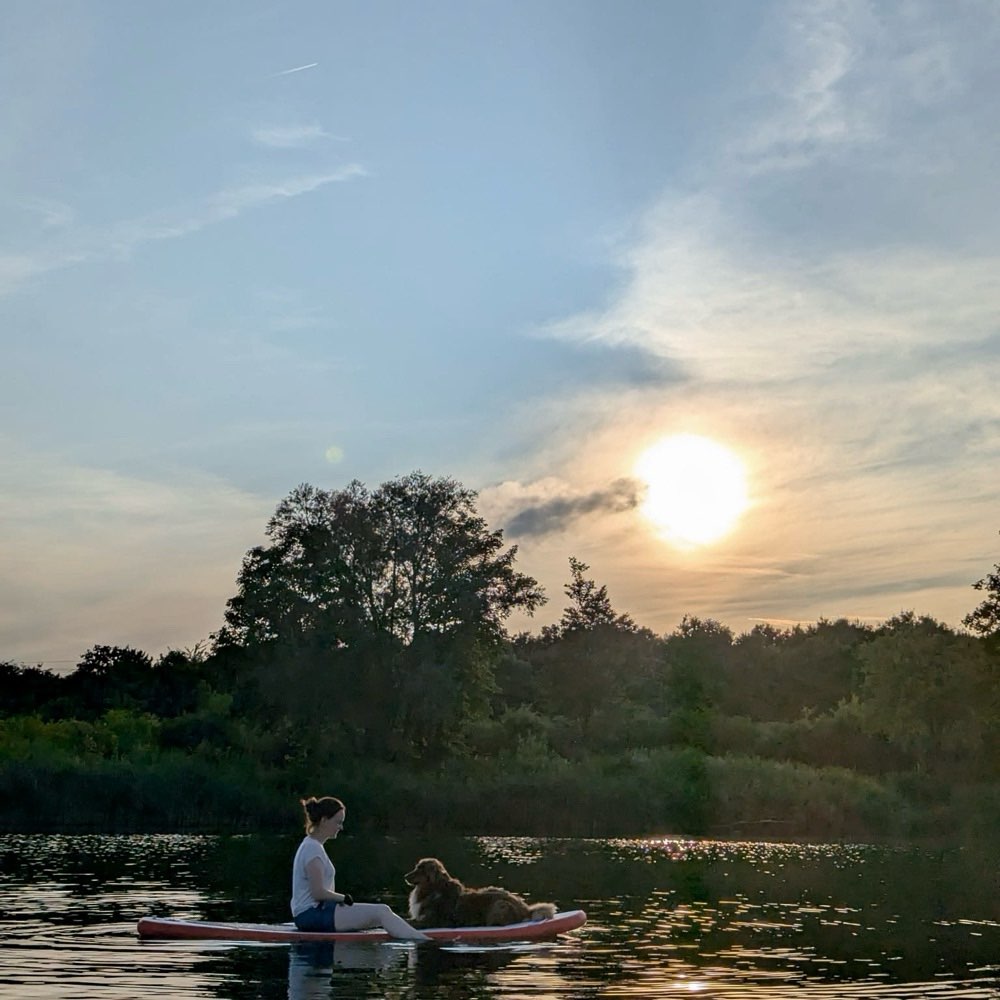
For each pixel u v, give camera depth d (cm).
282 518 6531
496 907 1509
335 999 1008
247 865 2591
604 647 8475
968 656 7606
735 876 2505
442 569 6362
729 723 7694
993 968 1247
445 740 6178
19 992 1023
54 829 4328
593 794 4831
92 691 9262
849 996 1059
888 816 4866
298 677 5975
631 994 1047
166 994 1020
